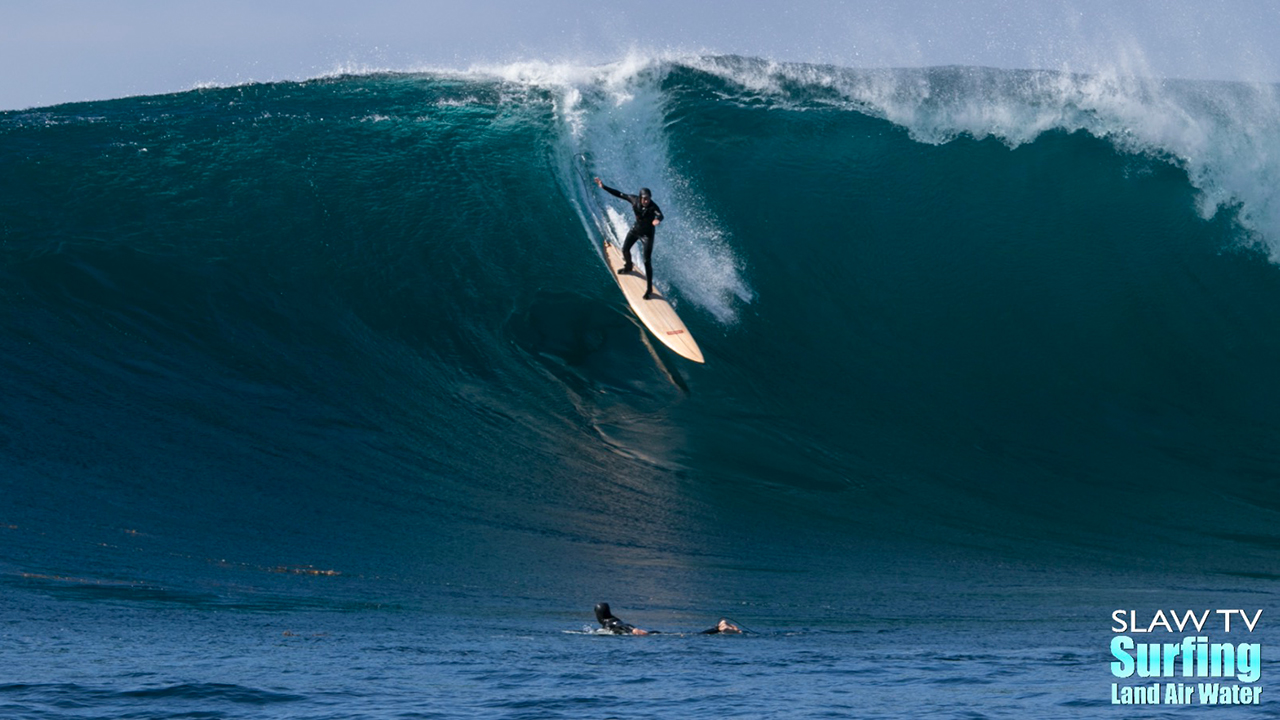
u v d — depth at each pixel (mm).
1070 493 59750
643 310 70062
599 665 26891
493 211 76375
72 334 61219
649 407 63312
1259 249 79938
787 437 62500
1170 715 22500
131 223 70375
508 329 67438
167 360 60719
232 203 73375
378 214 74375
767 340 70625
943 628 35469
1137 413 68000
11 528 42188
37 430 53031
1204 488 61312
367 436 57625
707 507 54531
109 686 22500
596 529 50656
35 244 67125
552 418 61344
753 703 22969
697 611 38250
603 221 77625
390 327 66438
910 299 74750
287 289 67562
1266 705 23531
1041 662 28500
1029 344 72125
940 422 65562
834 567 47562
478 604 37438
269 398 59281
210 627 30234
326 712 21266
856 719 21703
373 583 39750
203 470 51906
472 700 22703
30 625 28797
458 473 55344
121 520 45125
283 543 44750
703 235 77562
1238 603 42000
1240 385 70875
